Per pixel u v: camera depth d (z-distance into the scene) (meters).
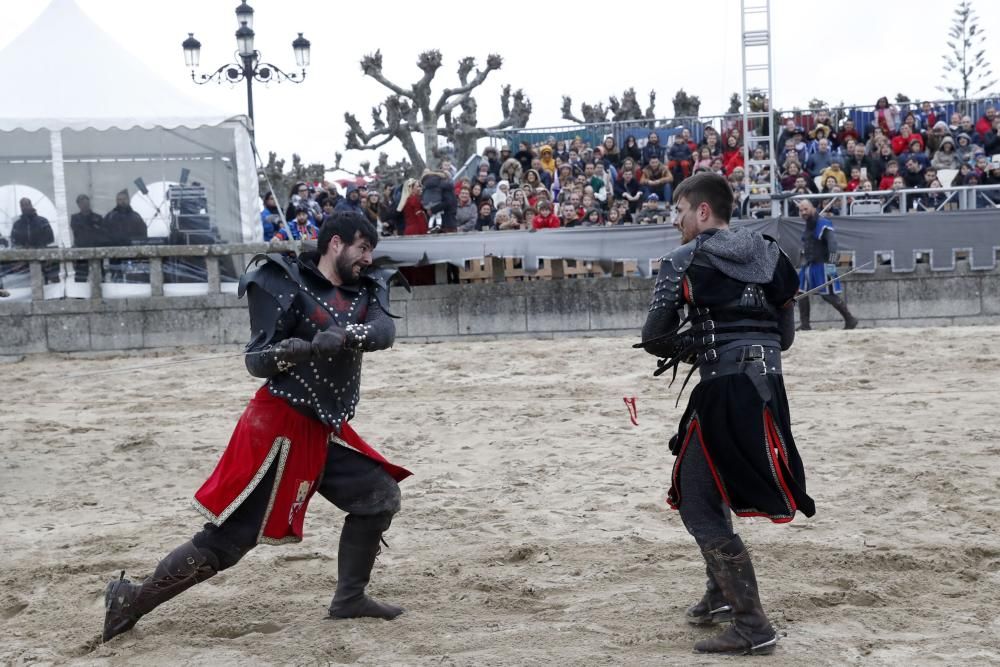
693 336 4.32
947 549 5.57
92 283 17.27
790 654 4.16
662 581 5.24
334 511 6.90
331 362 4.53
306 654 4.38
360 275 4.71
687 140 20.88
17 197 17.81
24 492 7.74
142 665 4.36
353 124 31.25
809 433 8.80
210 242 18.16
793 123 20.88
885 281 16.66
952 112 22.61
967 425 8.80
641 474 7.64
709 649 4.20
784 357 13.13
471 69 31.30
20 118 17.42
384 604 4.90
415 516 6.71
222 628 4.77
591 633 4.49
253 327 4.50
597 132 23.86
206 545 4.50
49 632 4.83
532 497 7.13
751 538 5.90
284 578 5.50
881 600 4.85
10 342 17.06
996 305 16.44
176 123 17.91
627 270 16.89
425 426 9.82
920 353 12.95
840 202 18.56
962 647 4.22
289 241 17.59
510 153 21.88
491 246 17.02
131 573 5.69
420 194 18.67
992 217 16.44
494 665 4.13
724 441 4.15
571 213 18.50
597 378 12.45
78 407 11.71
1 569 5.85
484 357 14.09
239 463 4.46
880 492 6.82
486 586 5.28
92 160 18.05
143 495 7.59
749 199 18.42
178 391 12.63
